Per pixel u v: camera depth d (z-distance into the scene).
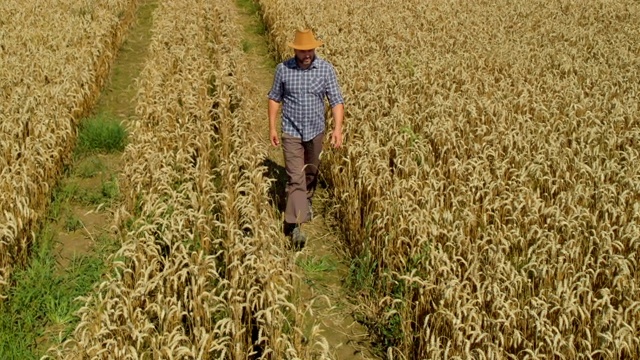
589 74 10.69
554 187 6.52
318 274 6.65
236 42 13.93
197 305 5.00
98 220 7.61
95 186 8.45
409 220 6.04
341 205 7.55
